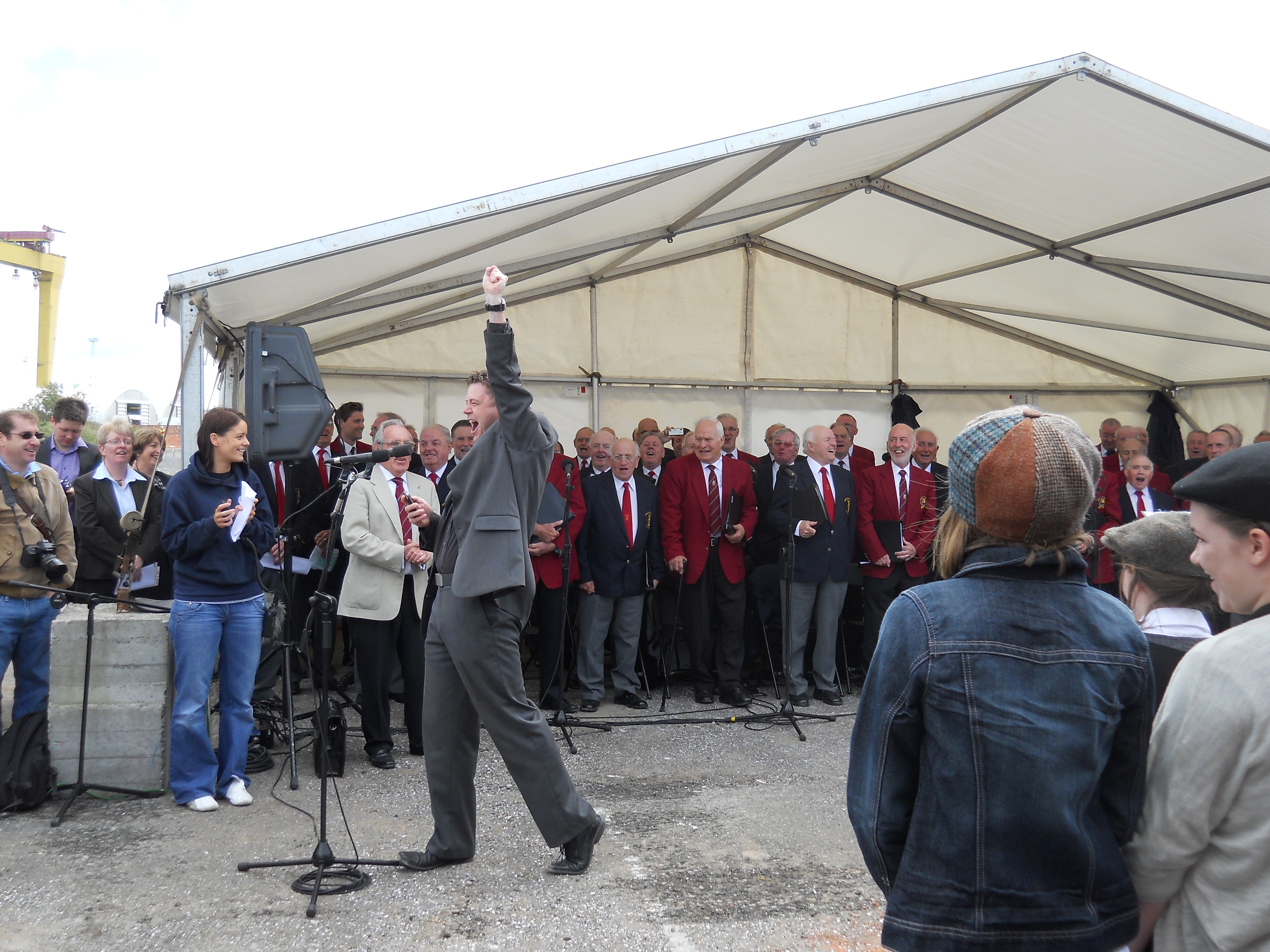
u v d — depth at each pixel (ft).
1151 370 33.45
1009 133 20.67
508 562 10.82
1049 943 4.45
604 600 20.65
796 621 21.47
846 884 11.32
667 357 30.09
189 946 9.54
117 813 13.51
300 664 21.95
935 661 4.70
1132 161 20.38
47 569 14.16
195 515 13.89
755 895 10.96
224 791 14.24
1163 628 6.77
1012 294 29.94
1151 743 4.71
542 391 29.19
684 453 25.29
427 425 26.81
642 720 19.36
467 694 11.45
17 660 15.16
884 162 23.39
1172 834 4.49
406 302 25.12
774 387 31.04
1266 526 4.40
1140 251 24.75
